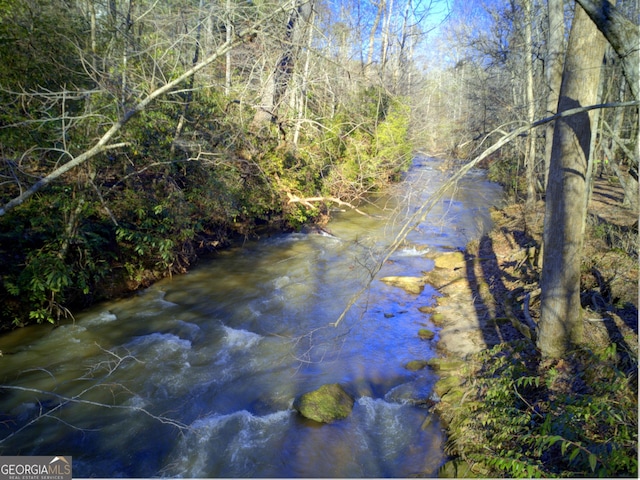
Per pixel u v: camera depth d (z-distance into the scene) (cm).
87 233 910
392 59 2266
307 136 1521
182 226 1126
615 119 1691
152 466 551
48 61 759
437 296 1096
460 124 2316
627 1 1224
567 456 471
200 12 936
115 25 870
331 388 683
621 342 655
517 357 723
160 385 704
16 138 721
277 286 1109
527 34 1559
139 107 620
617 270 895
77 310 917
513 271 1127
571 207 638
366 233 1578
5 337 796
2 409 629
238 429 616
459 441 573
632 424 460
